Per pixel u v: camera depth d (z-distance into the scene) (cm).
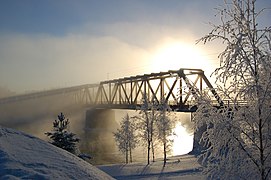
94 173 725
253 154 795
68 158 771
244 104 805
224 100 827
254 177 789
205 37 816
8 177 592
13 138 815
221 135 814
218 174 823
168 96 5131
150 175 3042
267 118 784
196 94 876
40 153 755
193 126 886
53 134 2319
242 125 807
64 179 638
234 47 778
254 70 782
